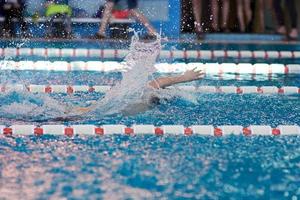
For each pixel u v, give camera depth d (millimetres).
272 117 19078
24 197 12328
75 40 36938
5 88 22219
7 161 14555
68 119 18203
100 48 33406
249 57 32438
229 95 22516
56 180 13297
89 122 17953
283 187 13070
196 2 39688
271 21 40156
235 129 17438
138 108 19438
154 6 39094
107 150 15516
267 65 28969
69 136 16781
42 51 32406
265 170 14125
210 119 18641
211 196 12531
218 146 16000
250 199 12430
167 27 39344
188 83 24375
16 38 37500
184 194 12602
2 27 38000
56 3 38438
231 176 13672
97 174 13688
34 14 38125
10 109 19062
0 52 32031
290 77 26906
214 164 14484
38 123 17719
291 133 17375
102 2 38500
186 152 15430
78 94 22516
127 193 12602
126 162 14547
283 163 14633
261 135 17172
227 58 31969
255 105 20844
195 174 13773
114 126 17344
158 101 20188
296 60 31516
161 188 12883
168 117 18703
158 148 15727
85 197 12352
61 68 28375
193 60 31203
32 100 20188
